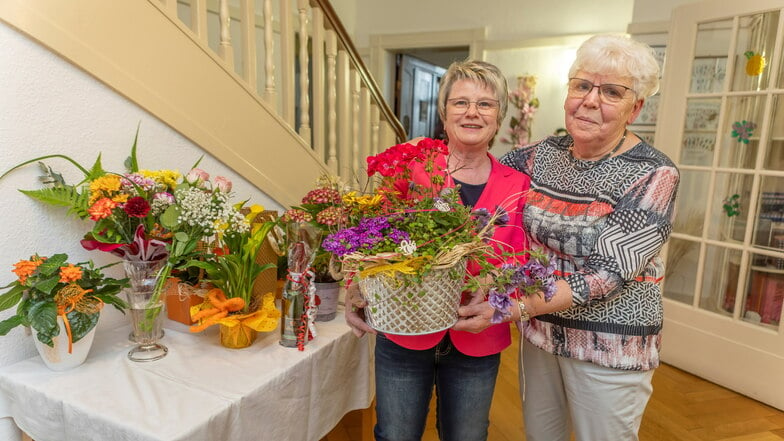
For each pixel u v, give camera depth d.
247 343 1.35
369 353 1.63
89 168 1.39
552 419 1.51
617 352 1.28
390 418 1.30
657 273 1.34
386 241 0.98
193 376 1.19
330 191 1.54
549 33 4.02
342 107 2.64
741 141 2.69
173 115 1.58
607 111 1.21
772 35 2.52
